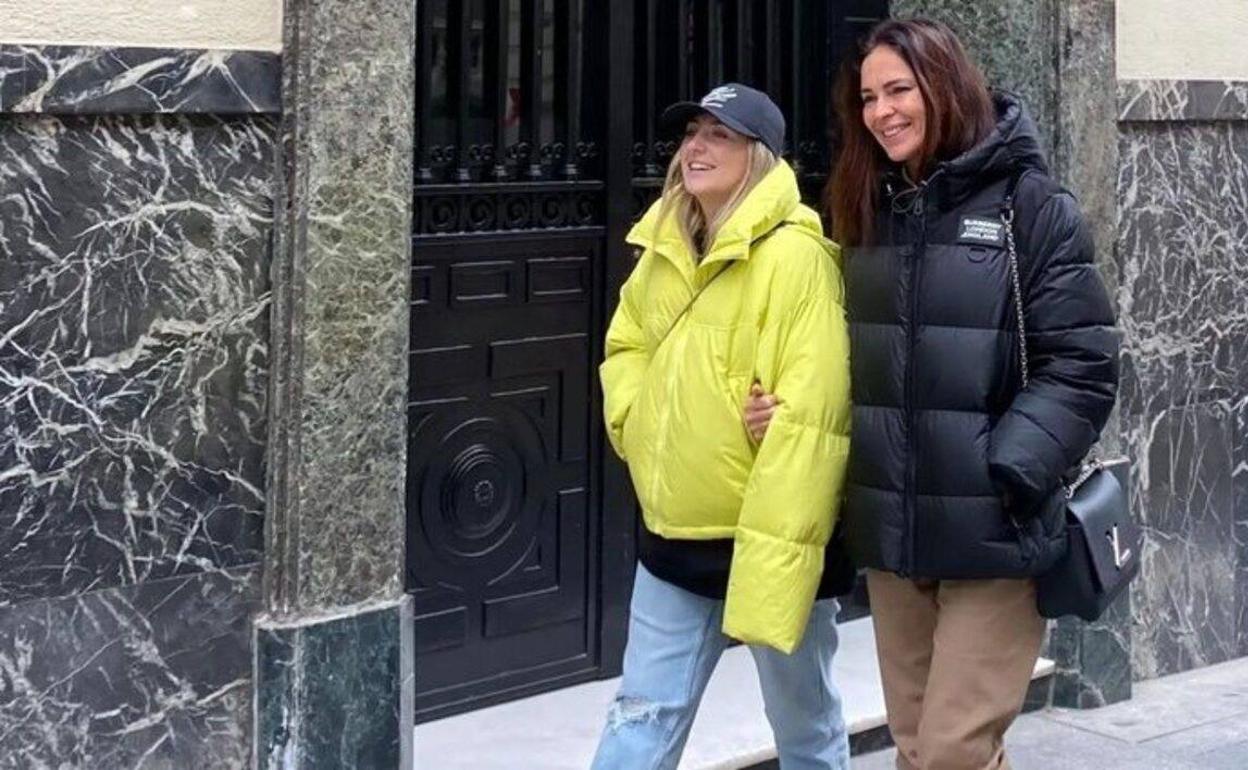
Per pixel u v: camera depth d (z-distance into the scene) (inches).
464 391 199.5
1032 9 215.8
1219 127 240.1
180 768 159.2
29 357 148.2
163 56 150.8
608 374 156.9
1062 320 135.3
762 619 139.1
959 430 135.9
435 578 198.8
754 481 139.8
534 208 204.4
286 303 159.3
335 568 163.8
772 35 228.2
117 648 154.8
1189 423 239.8
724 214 144.0
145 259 153.0
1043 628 144.3
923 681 150.1
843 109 144.3
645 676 148.5
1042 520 137.0
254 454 160.9
